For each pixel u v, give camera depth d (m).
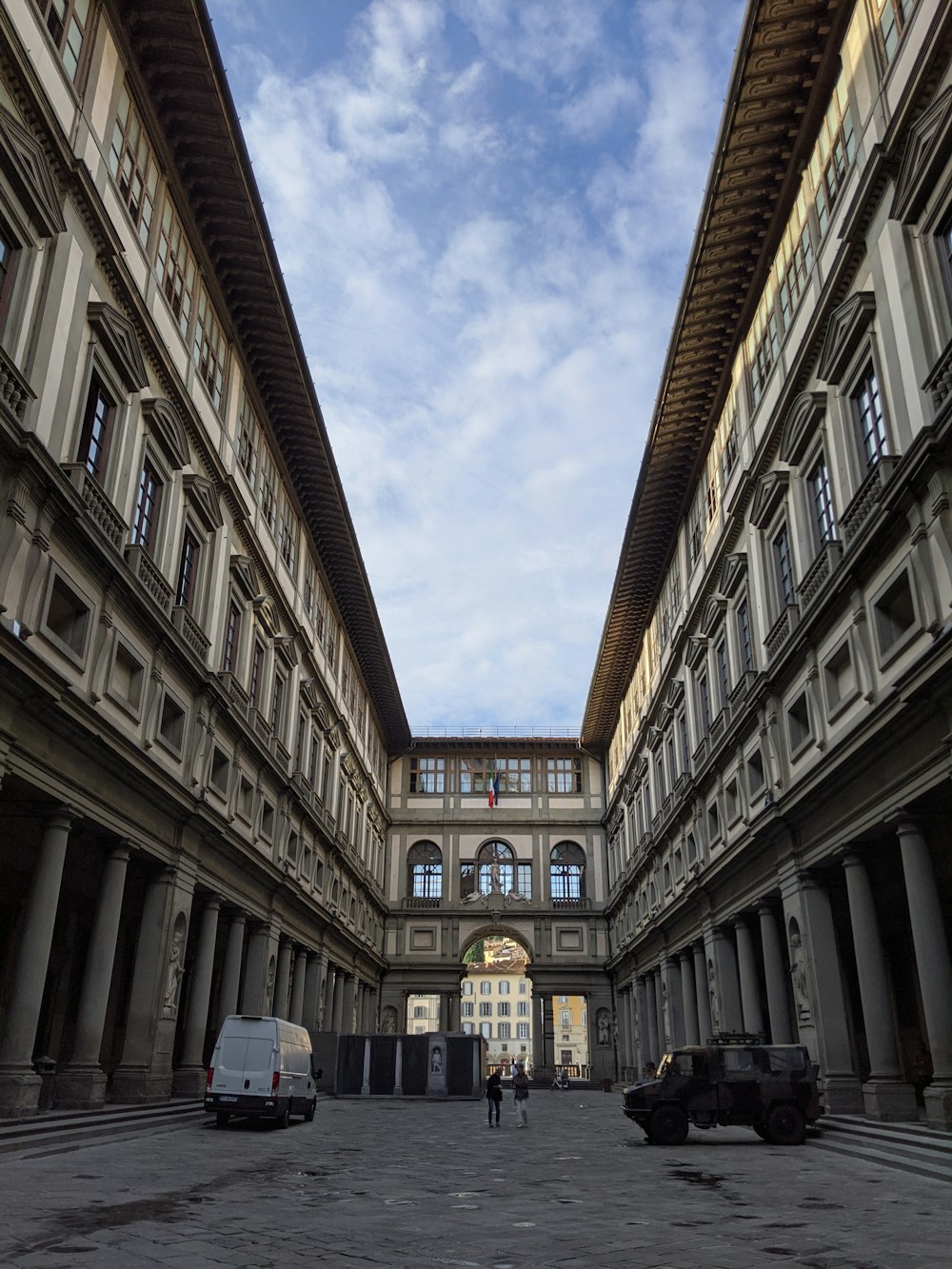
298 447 36.84
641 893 49.31
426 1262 8.17
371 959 56.56
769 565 27.25
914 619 19.20
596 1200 12.09
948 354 16.53
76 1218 9.91
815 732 22.78
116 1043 27.78
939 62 17.45
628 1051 55.94
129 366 21.52
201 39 21.86
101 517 20.36
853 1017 26.72
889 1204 11.59
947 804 18.11
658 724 43.78
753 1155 17.97
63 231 18.75
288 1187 12.80
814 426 23.47
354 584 46.72
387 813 64.69
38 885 18.22
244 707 30.33
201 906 28.62
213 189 25.97
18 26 17.33
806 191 24.42
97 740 19.44
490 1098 26.12
